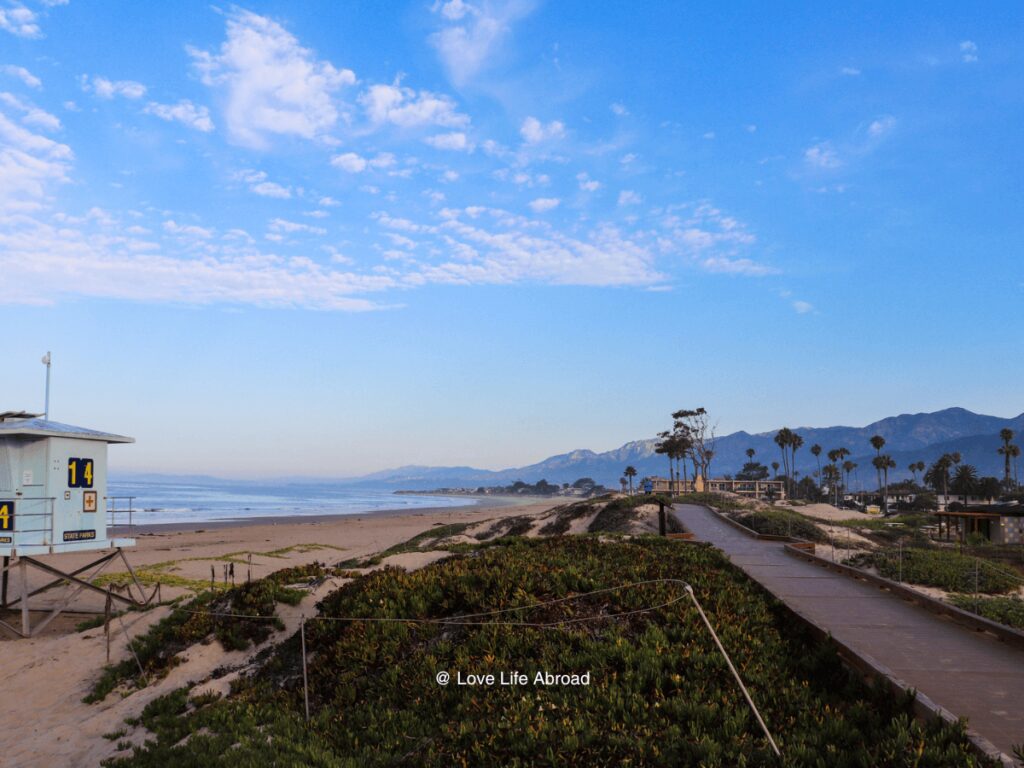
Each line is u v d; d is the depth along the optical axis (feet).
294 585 68.49
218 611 63.26
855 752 27.86
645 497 198.90
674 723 33.76
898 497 609.42
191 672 53.88
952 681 34.30
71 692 54.24
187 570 119.65
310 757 36.01
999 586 83.56
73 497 74.33
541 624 46.70
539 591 51.75
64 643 65.82
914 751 26.00
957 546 149.59
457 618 49.90
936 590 80.79
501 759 32.63
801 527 145.69
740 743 30.60
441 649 45.96
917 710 30.35
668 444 479.41
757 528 139.74
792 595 59.06
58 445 72.84
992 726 28.30
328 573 73.26
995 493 501.97
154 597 88.43
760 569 76.48
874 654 39.47
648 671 38.83
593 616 47.50
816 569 76.64
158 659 57.62
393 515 486.38
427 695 41.24
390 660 46.21
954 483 523.29
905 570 88.53
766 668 39.27
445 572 58.95
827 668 39.29
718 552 79.41
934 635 44.21
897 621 48.42
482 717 37.27
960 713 29.81
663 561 64.49
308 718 41.73
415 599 53.42
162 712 47.24
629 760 30.35
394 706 41.22
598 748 32.17
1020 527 169.58
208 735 41.14
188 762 36.91
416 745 36.42
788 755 28.55
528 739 33.30
